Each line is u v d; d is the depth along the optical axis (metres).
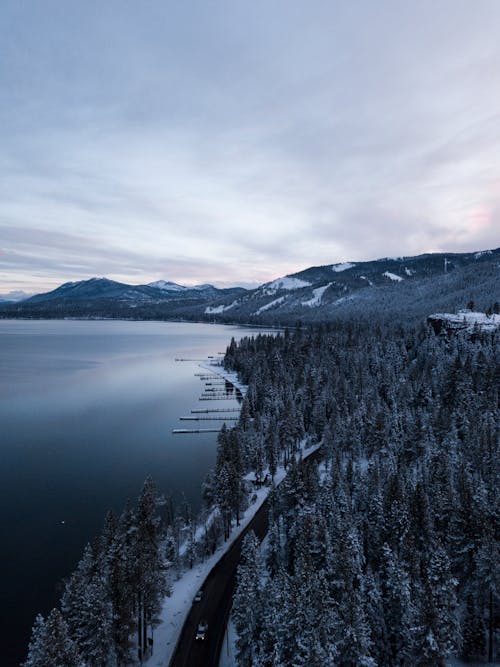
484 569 50.91
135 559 53.44
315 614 42.38
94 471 114.31
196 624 57.28
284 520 70.19
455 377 121.38
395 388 140.62
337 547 53.75
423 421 111.25
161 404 191.75
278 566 62.97
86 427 156.12
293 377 177.62
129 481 107.75
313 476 74.06
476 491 66.25
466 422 103.31
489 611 52.50
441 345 173.00
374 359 178.12
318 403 135.00
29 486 104.62
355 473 80.44
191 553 72.25
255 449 109.44
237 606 48.22
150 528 66.12
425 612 43.75
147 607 53.34
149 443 138.75
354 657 41.78
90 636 47.31
